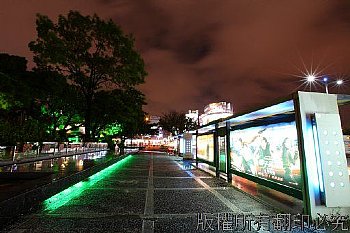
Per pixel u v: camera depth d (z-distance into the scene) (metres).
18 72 22.77
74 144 23.69
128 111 33.56
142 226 5.09
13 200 5.18
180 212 6.09
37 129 19.67
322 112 5.54
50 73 26.36
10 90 19.28
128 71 32.06
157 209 6.32
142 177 12.17
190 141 25.09
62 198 7.45
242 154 9.40
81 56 30.61
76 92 30.91
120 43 31.38
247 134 8.98
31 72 24.38
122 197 7.61
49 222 5.22
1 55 22.53
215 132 13.13
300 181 6.00
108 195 7.88
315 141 5.41
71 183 8.88
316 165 5.37
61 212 5.95
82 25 29.48
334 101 5.64
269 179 7.43
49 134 28.64
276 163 7.06
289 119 6.53
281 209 6.16
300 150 5.46
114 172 14.17
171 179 11.55
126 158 27.05
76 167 11.44
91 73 31.92
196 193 8.33
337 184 5.20
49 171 9.68
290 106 6.32
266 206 6.67
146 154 38.28
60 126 33.38
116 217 5.63
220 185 9.95
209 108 79.81
